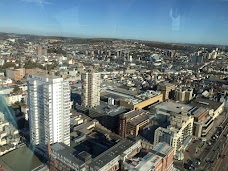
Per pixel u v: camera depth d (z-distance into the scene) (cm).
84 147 7706
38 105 7094
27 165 6475
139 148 7019
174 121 8544
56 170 6244
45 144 7088
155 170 5541
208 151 8138
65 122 7381
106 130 9475
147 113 10288
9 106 9688
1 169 6247
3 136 7825
